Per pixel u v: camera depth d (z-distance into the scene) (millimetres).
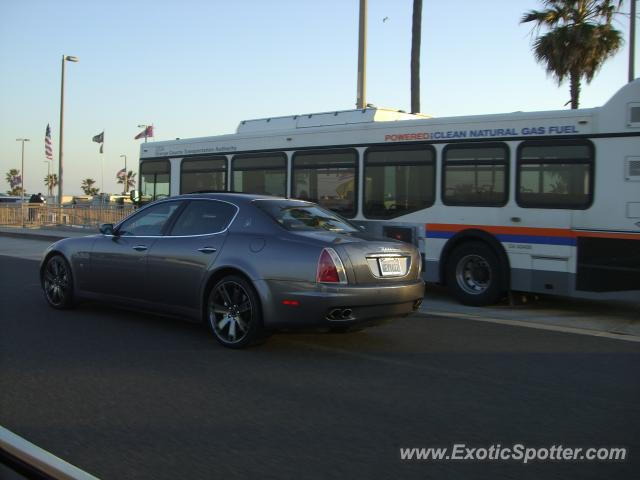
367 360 6668
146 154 15289
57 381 5723
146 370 6113
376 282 6656
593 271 9102
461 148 10305
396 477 3893
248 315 6773
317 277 6328
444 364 6578
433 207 10578
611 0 19859
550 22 20312
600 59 19938
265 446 4324
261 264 6645
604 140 9031
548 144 9477
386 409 5129
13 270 14062
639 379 6121
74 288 8703
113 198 34312
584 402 5391
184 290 7328
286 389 5605
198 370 6148
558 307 10414
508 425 4820
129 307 8102
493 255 9984
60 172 30797
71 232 27109
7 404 5086
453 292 10484
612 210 8969
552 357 6973
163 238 7664
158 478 3812
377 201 11219
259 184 12883
